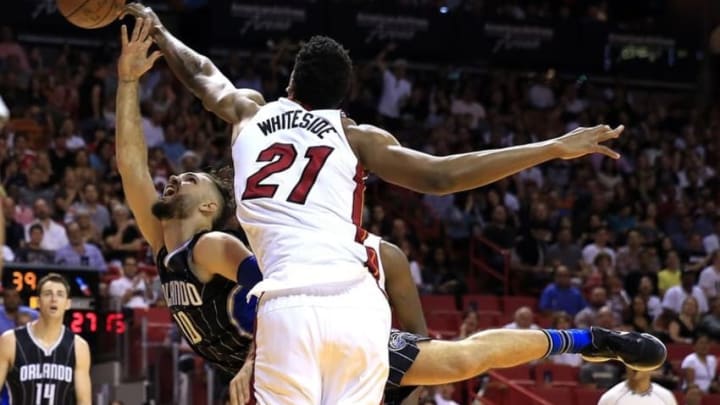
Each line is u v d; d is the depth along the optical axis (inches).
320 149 155.0
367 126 158.7
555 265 665.6
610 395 337.1
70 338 308.8
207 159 684.7
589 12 983.6
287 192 152.5
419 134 789.9
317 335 146.6
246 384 150.6
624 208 754.8
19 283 413.1
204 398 444.8
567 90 900.6
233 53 812.6
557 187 780.6
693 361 532.4
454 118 814.5
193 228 177.8
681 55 981.8
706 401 514.0
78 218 557.9
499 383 516.1
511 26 918.4
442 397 486.9
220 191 180.4
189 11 858.8
